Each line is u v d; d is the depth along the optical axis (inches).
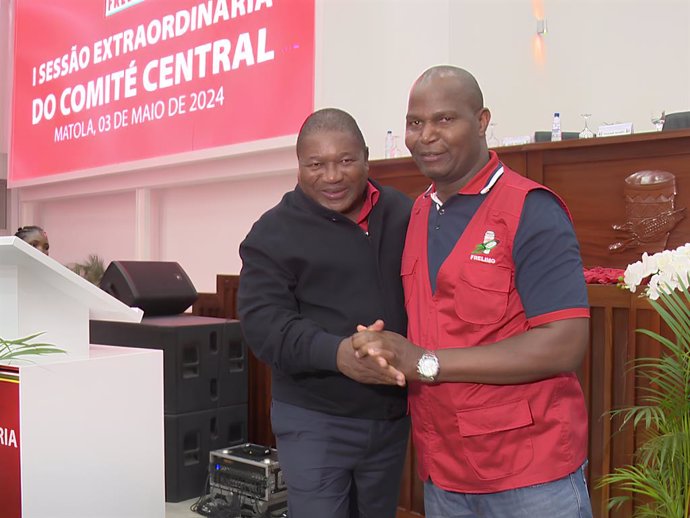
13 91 319.9
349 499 80.4
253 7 199.3
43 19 303.0
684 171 112.5
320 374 73.4
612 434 97.9
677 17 173.9
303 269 72.3
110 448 76.4
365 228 75.0
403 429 77.8
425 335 63.6
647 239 115.0
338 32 180.7
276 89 191.5
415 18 191.9
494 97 200.1
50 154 296.8
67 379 71.7
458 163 61.1
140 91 245.8
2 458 68.8
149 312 168.2
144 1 244.7
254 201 223.3
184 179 231.6
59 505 70.8
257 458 142.9
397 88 191.2
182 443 154.9
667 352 89.6
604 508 97.2
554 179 126.3
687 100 172.7
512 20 198.1
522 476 59.3
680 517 69.7
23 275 73.1
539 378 58.1
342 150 69.6
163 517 82.7
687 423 70.2
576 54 189.6
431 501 66.9
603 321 100.5
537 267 57.6
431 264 64.1
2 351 72.0
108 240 292.5
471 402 60.5
